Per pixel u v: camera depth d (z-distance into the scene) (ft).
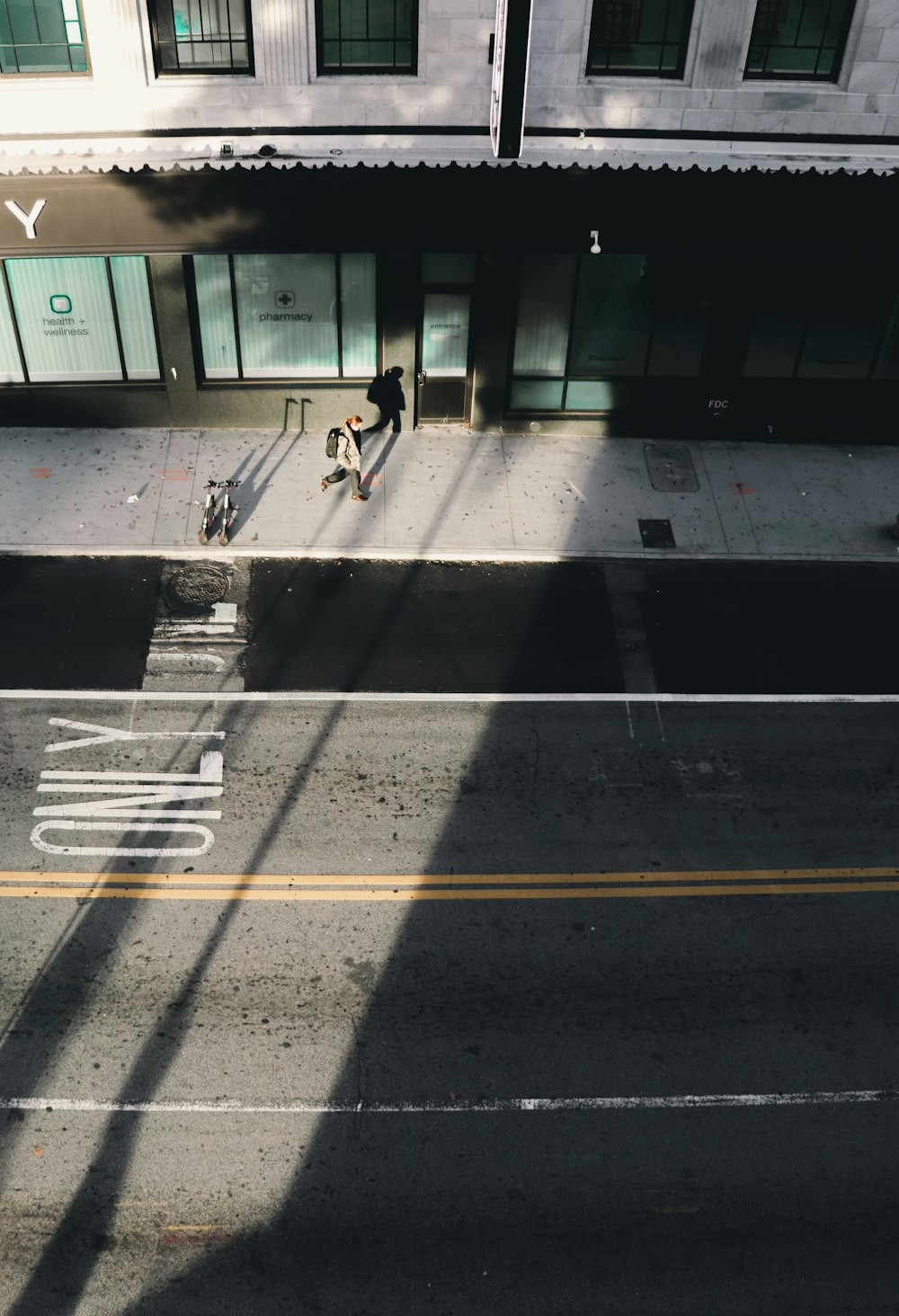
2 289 60.49
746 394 66.28
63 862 43.37
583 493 63.00
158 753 47.88
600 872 44.19
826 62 55.16
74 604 54.75
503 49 49.08
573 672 52.95
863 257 59.77
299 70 53.78
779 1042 38.88
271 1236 33.45
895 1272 33.35
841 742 50.24
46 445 64.03
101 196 55.57
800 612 56.90
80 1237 33.27
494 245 58.18
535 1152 35.73
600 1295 32.53
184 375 63.62
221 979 39.86
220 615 54.60
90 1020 38.42
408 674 52.29
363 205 56.54
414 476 63.26
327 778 47.21
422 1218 34.01
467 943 41.42
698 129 56.34
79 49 53.06
